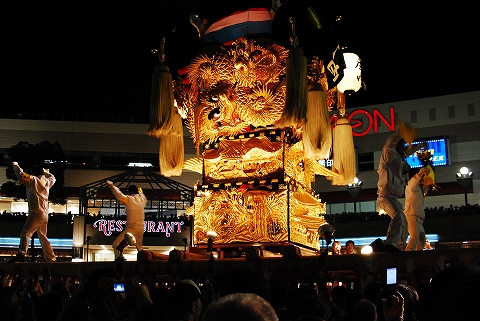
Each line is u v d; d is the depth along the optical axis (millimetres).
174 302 5234
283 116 10547
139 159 53281
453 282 2092
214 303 2195
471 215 38031
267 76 11742
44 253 12633
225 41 12320
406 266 9258
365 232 40031
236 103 11914
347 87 12797
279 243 11289
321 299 8008
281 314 5422
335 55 11578
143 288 7172
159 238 39625
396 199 11031
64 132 52250
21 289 10805
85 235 39156
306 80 10703
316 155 11203
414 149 12000
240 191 11680
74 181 51469
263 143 11727
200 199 12078
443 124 47906
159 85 11672
